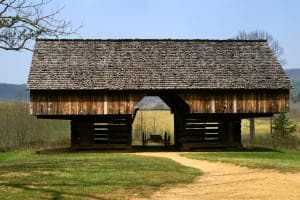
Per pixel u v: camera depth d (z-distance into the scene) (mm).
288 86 35938
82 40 37750
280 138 50312
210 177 19484
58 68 35438
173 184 17609
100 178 17922
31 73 34906
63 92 34750
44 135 51938
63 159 25797
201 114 36750
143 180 17891
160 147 39656
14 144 46500
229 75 36188
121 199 14680
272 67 37156
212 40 38719
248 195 15273
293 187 16500
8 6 16984
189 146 36844
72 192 15195
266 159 28312
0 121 51219
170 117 63688
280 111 36250
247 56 37844
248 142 50062
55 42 37469
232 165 23234
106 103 35031
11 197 14180
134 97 35219
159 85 34906
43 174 18547
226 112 35719
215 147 37281
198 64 36719
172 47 37875
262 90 36094
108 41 37906
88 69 35625
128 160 24812
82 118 36594
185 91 35406
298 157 33094
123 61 36438
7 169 20078
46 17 17766
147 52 37312
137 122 59656
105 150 36375
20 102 54938
